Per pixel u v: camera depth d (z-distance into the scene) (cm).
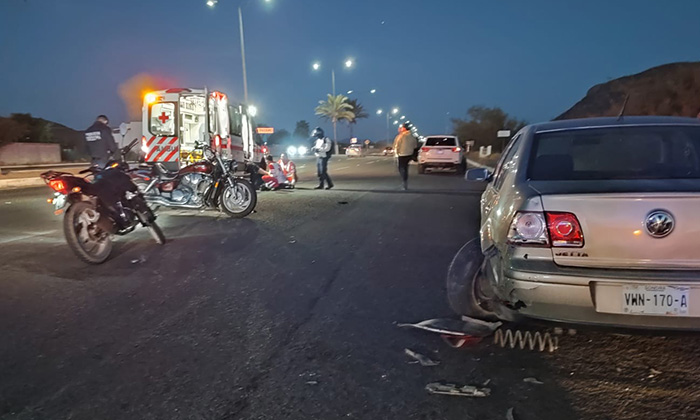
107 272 618
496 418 305
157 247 752
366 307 493
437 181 2002
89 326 448
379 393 335
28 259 679
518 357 384
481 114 6669
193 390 340
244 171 1547
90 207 648
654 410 310
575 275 331
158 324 453
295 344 411
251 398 329
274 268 635
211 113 1415
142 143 1506
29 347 405
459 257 482
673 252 325
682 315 319
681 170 395
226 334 431
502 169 505
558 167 405
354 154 6369
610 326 330
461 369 367
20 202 1366
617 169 405
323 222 965
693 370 360
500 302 373
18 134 4028
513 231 354
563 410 312
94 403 324
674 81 3125
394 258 682
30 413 313
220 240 800
